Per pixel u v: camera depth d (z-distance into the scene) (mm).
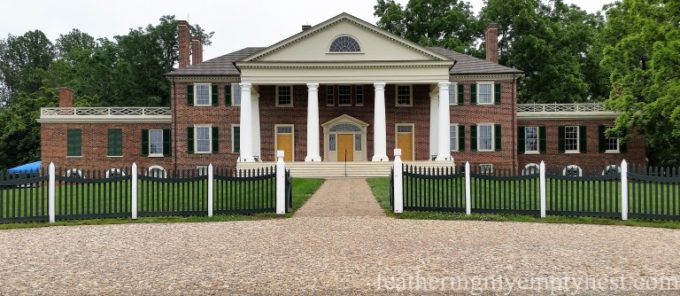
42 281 9711
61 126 46844
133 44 73875
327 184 30859
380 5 64438
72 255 11961
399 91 45562
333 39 41625
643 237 14141
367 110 45406
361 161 43188
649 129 38406
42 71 87312
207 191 18281
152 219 17594
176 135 46062
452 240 13570
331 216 18125
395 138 45406
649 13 35312
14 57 101125
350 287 9188
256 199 20109
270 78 41375
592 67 58125
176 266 10773
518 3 57594
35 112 61062
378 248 12477
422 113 45375
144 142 47031
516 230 15266
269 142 45250
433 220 17266
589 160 46750
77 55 88062
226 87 46000
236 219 17625
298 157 45281
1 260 11492
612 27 40906
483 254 11805
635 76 37625
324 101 45438
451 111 46000
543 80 55125
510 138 45750
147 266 10797
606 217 17312
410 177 18797
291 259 11312
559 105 47500
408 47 41312
